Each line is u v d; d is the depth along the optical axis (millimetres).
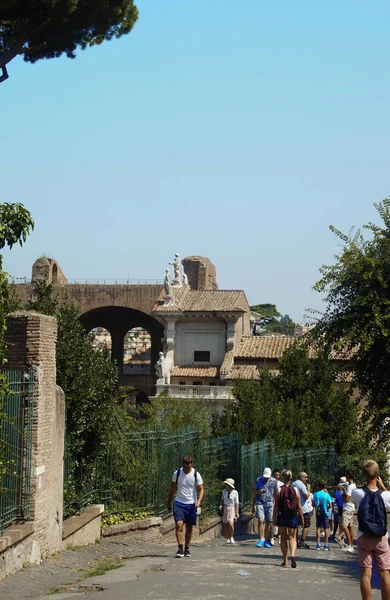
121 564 19188
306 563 21109
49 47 36500
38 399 18312
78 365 22953
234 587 15211
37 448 18250
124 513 25281
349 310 31359
